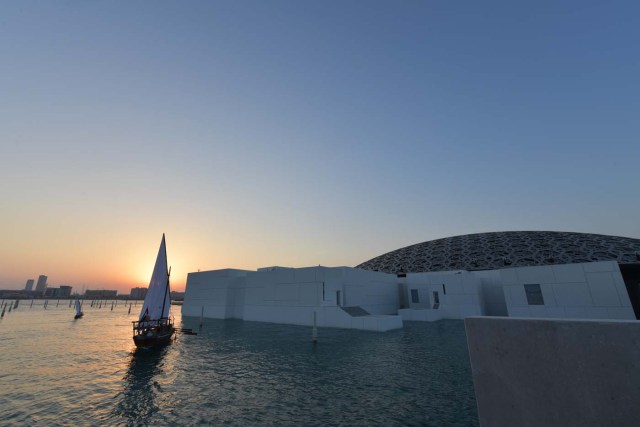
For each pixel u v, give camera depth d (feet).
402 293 166.50
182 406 38.19
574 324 8.37
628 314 86.38
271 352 69.72
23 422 34.63
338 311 112.47
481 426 9.61
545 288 98.73
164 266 104.37
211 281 166.20
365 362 58.34
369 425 31.68
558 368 8.40
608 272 90.43
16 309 328.90
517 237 223.30
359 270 134.10
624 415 7.14
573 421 7.88
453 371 51.37
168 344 84.48
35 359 68.69
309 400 39.06
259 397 40.57
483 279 151.84
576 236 207.31
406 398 39.06
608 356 7.65
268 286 138.21
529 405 8.73
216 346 79.10
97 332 125.18
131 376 52.75
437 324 117.80
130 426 33.12
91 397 42.24
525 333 9.25
